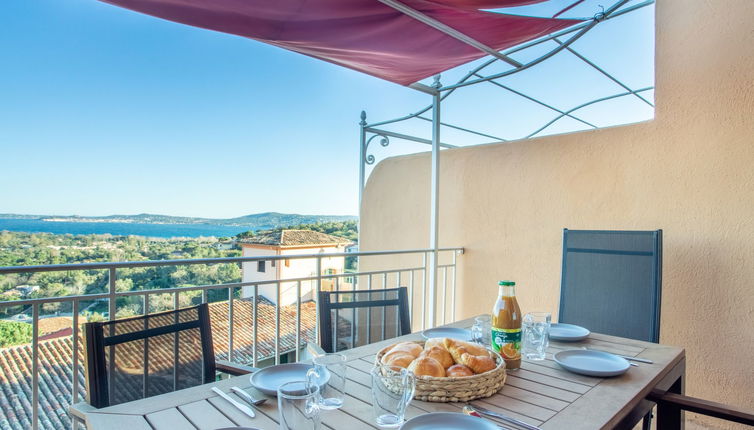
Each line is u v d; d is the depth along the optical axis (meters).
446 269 3.79
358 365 1.39
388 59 2.80
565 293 2.29
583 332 1.80
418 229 4.28
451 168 3.97
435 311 3.57
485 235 3.69
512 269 3.50
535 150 3.40
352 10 2.07
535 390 1.18
